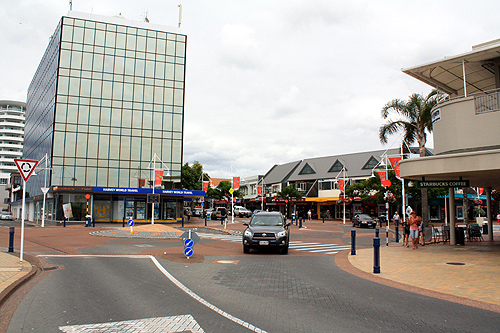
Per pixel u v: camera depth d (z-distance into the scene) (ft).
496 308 23.63
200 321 20.17
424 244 63.82
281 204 217.15
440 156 44.88
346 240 78.13
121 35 144.46
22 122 398.62
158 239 72.90
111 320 20.25
